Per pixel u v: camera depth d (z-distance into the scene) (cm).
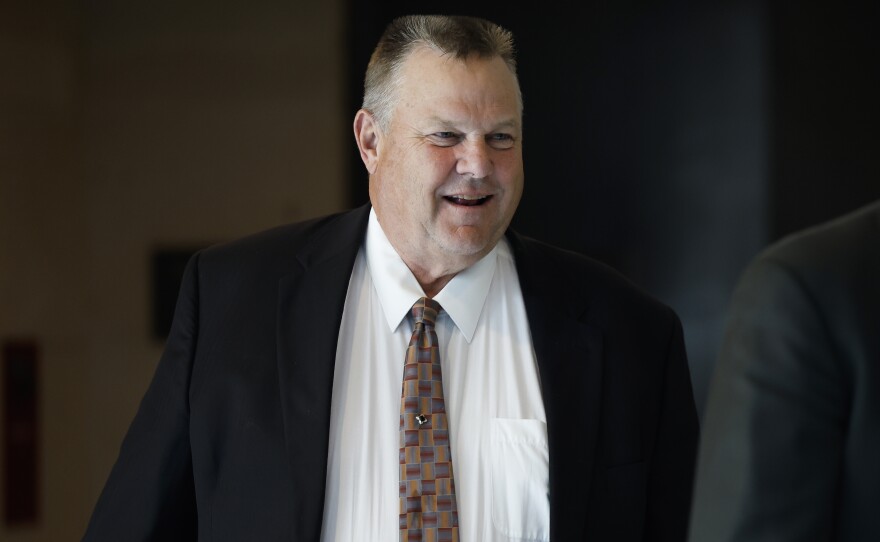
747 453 274
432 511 421
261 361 438
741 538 272
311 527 409
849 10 1045
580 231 1102
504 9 1106
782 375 275
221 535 427
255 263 461
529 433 433
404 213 436
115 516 447
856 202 1048
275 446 423
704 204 1069
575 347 447
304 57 1109
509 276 465
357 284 456
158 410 451
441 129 426
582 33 1096
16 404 1044
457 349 446
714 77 1064
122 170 1123
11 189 1048
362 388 438
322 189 1102
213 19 1120
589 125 1098
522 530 425
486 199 433
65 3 1116
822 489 270
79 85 1129
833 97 1048
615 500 435
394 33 447
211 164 1116
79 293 1109
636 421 445
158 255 1116
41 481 1059
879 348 270
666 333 468
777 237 1048
